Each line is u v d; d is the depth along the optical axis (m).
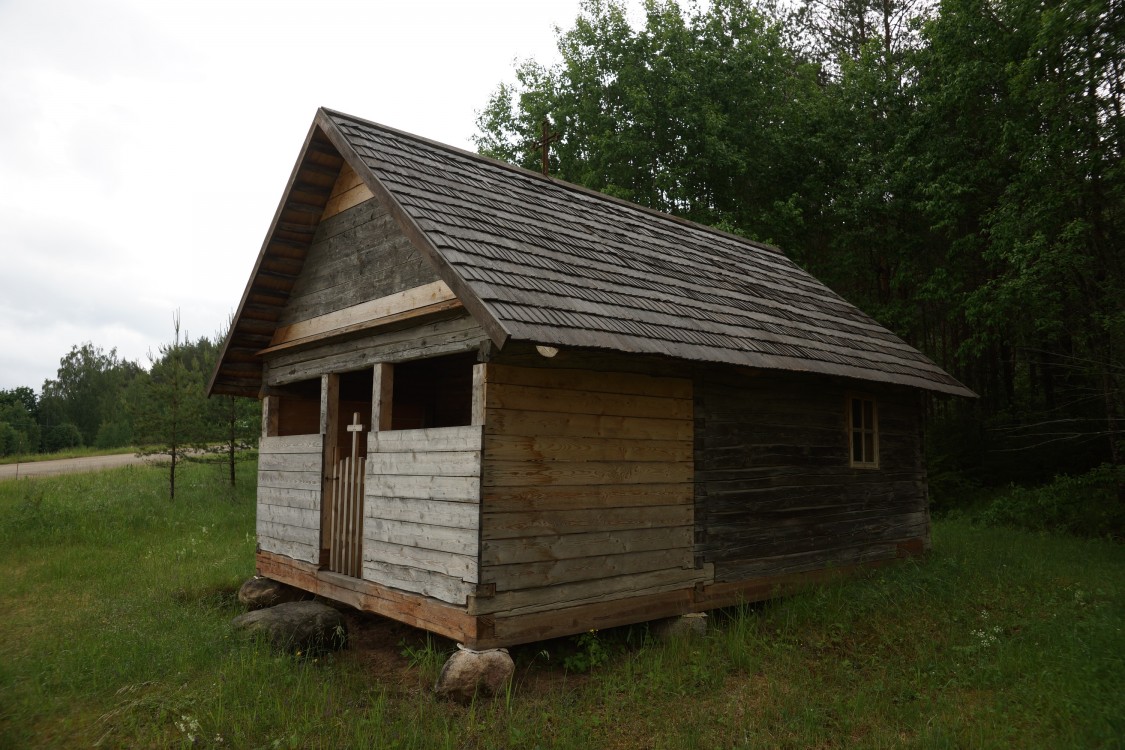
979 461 19.73
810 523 9.62
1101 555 11.91
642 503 7.57
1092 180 15.07
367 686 6.47
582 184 24.11
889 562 10.80
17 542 13.20
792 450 9.48
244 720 5.49
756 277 11.37
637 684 6.39
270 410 10.32
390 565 7.32
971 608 8.59
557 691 6.34
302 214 9.30
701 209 23.50
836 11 25.88
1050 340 17.52
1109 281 14.92
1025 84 15.27
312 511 8.90
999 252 16.31
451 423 11.12
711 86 23.42
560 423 6.92
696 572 8.06
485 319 5.85
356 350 8.59
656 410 7.83
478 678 6.02
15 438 47.06
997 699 5.98
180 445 18.22
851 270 21.92
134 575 10.74
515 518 6.50
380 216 8.39
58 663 6.66
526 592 6.53
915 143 19.58
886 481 11.02
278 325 10.27
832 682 6.52
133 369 73.75
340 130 8.13
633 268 8.65
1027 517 15.66
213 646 7.02
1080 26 13.42
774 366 8.05
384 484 7.54
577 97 25.91
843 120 22.09
